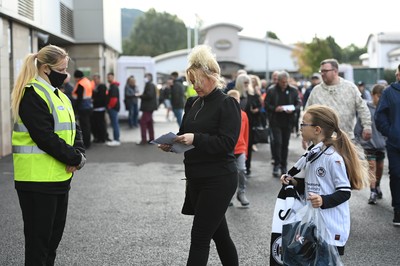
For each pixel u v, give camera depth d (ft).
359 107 26.02
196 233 14.44
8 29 44.83
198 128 14.58
